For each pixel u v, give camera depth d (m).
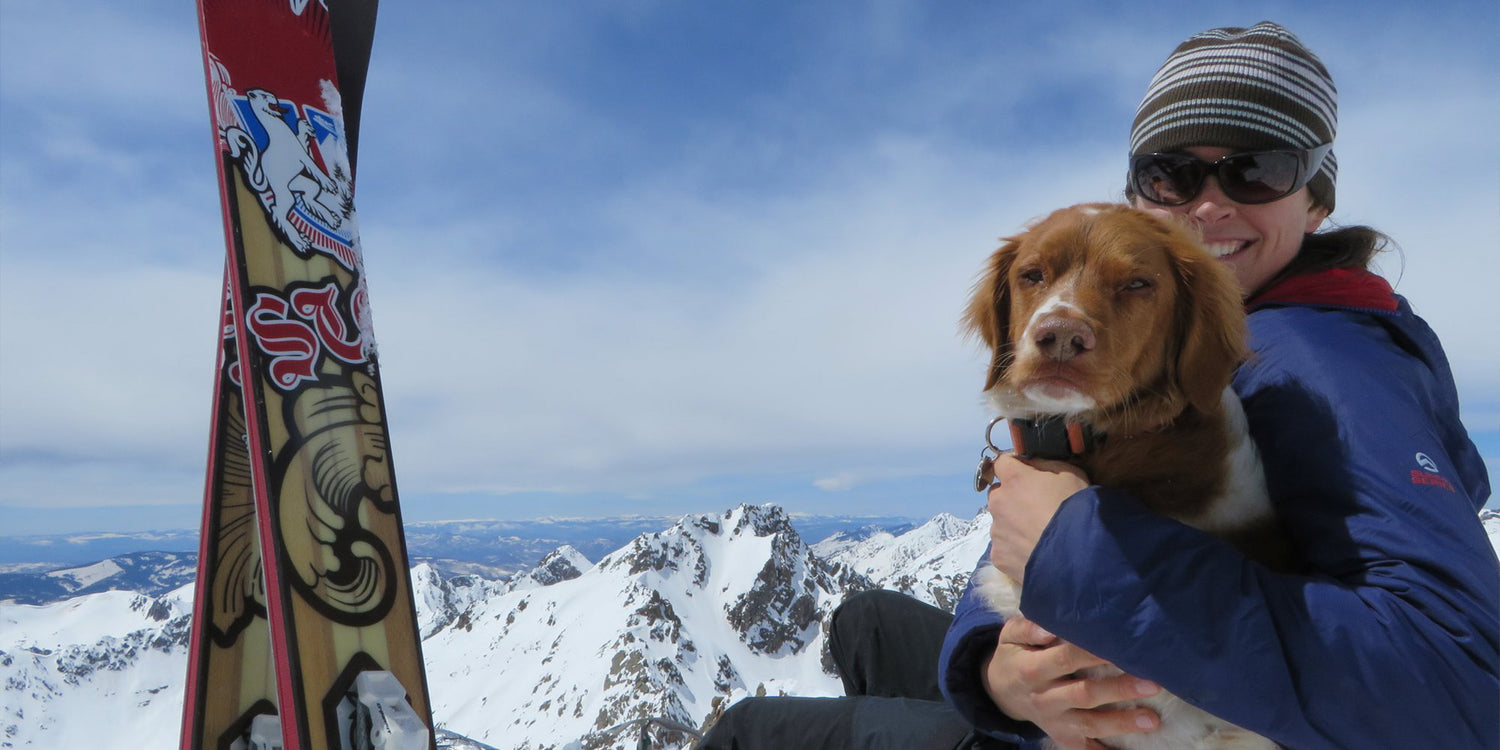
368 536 1.15
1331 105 0.98
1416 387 0.80
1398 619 0.69
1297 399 0.80
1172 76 1.02
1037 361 0.80
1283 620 0.70
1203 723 0.78
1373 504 0.74
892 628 1.27
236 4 1.21
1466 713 0.67
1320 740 0.69
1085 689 0.78
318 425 1.14
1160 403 0.82
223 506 1.26
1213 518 0.80
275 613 1.06
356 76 1.35
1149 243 0.82
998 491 0.84
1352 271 0.92
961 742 1.01
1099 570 0.73
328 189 1.24
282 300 1.15
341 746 1.07
